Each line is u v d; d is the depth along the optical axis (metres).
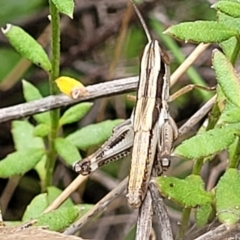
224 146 0.17
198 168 0.19
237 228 0.17
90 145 0.21
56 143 0.21
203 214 0.19
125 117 0.25
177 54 0.24
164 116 0.18
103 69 0.26
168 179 0.17
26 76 0.26
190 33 0.18
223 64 0.17
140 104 0.18
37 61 0.20
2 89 0.25
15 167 0.21
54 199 0.21
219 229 0.17
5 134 0.26
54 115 0.21
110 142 0.18
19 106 0.20
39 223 0.17
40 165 0.22
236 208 0.17
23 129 0.22
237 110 0.17
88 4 0.27
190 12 0.26
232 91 0.17
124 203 0.24
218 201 0.17
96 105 0.26
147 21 0.26
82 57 0.26
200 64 0.25
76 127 0.26
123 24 0.25
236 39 0.18
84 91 0.20
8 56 0.26
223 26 0.18
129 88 0.20
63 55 0.26
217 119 0.19
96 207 0.20
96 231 0.24
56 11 0.19
